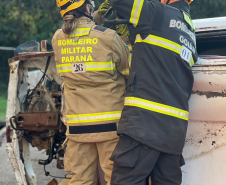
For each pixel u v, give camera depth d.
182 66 2.22
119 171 2.14
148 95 2.14
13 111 2.84
